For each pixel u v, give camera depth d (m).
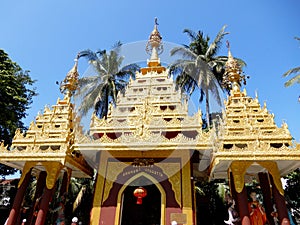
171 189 12.35
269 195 12.41
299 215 20.61
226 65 15.90
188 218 11.49
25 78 27.52
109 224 11.84
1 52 24.73
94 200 12.59
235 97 13.81
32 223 12.81
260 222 10.94
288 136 11.11
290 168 11.70
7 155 12.09
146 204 18.22
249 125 11.82
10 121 22.62
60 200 12.78
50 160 11.84
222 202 21.64
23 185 12.01
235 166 11.00
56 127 13.67
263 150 10.65
